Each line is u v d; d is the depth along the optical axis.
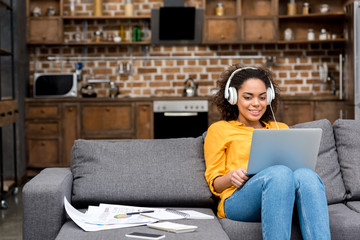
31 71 6.18
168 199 2.20
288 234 1.73
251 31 5.95
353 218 2.00
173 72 6.28
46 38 5.95
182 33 6.01
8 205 4.27
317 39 6.16
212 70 6.28
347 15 5.53
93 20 6.22
